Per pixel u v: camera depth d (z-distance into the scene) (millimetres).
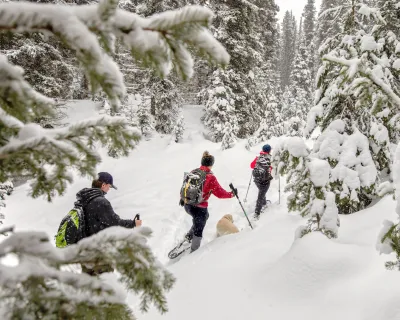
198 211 5340
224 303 3273
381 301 2699
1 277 896
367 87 2576
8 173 1246
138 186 10156
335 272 3227
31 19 841
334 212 3826
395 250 2430
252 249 4418
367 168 4988
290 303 3066
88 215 3246
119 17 943
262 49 19000
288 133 19016
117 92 912
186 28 971
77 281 1038
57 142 1152
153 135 15953
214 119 16500
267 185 7141
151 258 1231
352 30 5859
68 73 13375
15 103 950
